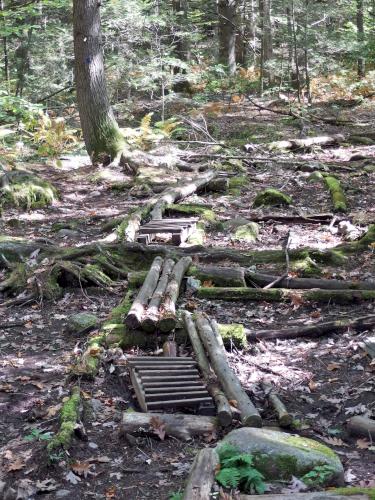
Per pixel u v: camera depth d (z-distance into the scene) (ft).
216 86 70.23
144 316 18.15
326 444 13.89
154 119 59.31
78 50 41.24
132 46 58.29
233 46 74.28
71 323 19.76
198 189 35.37
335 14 70.03
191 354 17.57
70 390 16.01
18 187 33.88
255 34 83.15
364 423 14.25
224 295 21.38
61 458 13.03
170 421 14.19
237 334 18.24
